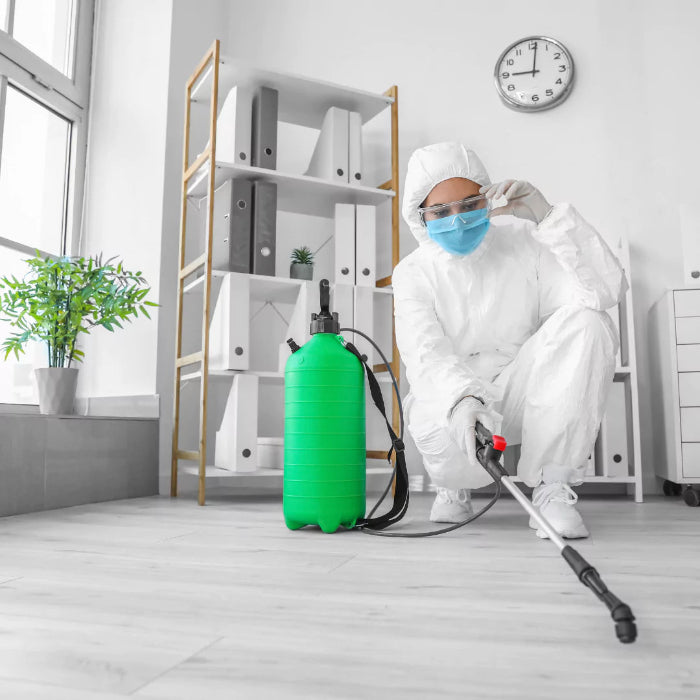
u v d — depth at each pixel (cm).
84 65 283
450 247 154
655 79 287
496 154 298
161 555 121
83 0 283
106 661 63
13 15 246
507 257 164
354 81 315
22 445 184
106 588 94
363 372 151
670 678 60
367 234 256
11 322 230
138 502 219
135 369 264
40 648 67
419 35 311
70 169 276
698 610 83
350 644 69
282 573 105
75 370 221
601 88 291
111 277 264
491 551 124
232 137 237
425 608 83
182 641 70
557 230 143
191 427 274
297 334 239
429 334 152
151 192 270
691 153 282
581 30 296
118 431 228
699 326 233
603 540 139
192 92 254
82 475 209
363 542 135
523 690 57
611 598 66
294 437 149
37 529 155
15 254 246
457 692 56
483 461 103
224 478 292
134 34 284
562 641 70
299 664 63
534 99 293
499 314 163
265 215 237
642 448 273
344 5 320
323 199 264
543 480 151
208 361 228
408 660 64
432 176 154
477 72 304
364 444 153
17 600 88
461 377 138
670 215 281
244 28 324
